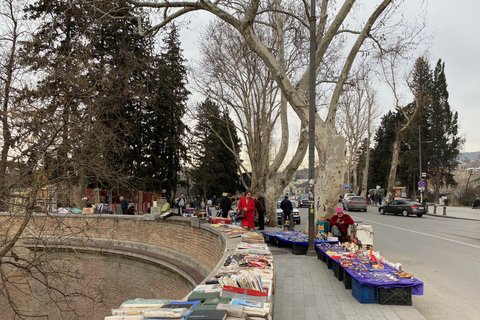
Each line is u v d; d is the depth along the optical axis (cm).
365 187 4566
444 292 695
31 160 961
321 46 1250
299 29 1942
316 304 598
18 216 952
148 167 3091
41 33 1249
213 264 1122
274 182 2030
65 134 1026
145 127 3022
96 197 2498
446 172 5759
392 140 6225
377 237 1559
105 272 1672
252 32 1216
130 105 2483
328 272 849
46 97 1105
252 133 2430
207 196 5731
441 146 5472
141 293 1579
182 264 1362
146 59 1647
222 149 5681
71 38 1320
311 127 1070
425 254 1118
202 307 310
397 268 664
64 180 1027
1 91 1017
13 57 1089
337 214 1120
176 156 3628
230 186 5988
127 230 1733
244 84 2230
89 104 1138
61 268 1197
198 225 1314
